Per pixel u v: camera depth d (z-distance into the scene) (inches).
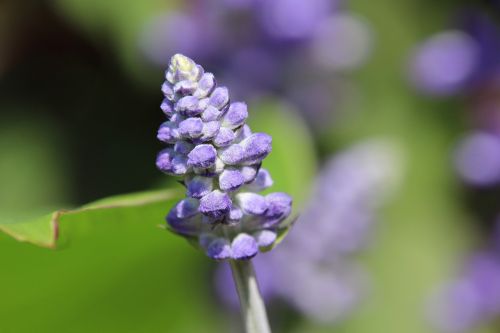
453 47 18.4
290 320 15.4
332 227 14.5
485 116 18.5
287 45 16.5
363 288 15.8
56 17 17.8
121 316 12.2
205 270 14.8
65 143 18.4
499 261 17.7
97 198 18.0
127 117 18.4
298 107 17.2
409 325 17.9
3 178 18.1
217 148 9.3
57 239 10.6
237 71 16.7
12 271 11.2
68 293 11.7
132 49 17.1
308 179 12.9
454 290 17.8
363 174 14.5
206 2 16.5
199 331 14.1
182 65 9.3
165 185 13.0
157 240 11.5
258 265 14.8
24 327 11.8
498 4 18.5
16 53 18.4
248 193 9.5
